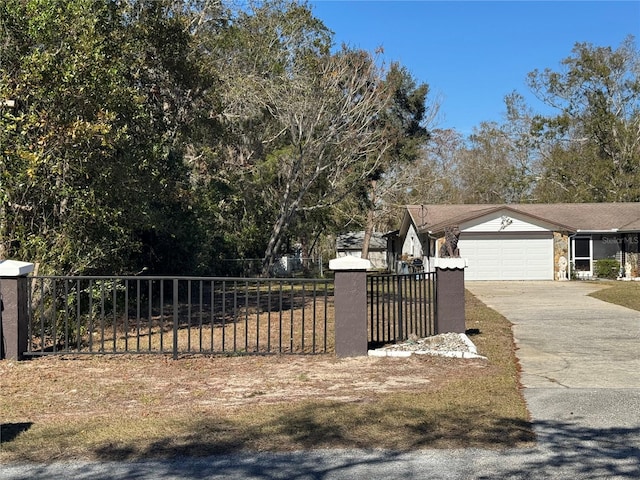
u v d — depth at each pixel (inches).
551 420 237.6
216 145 1038.4
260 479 181.6
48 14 422.9
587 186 1760.6
